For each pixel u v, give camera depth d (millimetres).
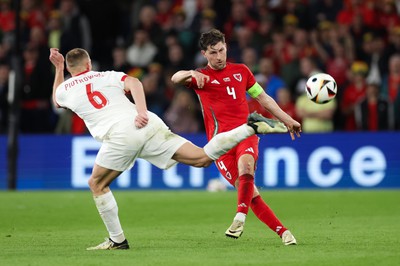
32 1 82812
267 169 67625
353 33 76875
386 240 34781
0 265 28297
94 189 32406
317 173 67375
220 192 63281
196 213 48031
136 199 56906
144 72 75688
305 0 82062
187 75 34375
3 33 80000
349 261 28469
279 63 74750
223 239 35938
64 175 69438
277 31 79688
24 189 69812
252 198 33938
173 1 84562
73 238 36875
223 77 35125
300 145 67438
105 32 83188
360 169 67125
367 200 55156
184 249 32375
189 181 67938
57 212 48469
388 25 78500
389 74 74500
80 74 32938
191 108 71062
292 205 52125
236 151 34844
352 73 71688
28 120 73438
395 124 70125
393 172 66938
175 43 75750
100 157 32156
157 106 72250
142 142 31953
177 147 32062
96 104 32281
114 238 32531
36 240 36094
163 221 44344
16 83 66750
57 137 69750
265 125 30094
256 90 35344
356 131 70000
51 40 78500
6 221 44094
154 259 29406
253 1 82188
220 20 80312
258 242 34656
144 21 78375
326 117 69562
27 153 69875
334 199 56031
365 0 79188
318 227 40312
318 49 75188
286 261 28625
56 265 28234
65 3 78688
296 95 72688
